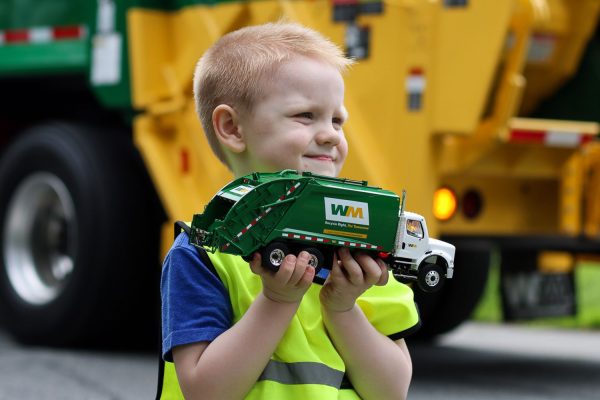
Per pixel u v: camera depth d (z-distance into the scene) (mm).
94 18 9523
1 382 8062
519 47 7992
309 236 2857
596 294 16062
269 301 2887
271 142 3072
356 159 7824
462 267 10977
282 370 3047
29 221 10047
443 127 7699
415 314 3275
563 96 9773
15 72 10086
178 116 9008
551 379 9297
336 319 3027
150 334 9883
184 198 8930
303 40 3162
